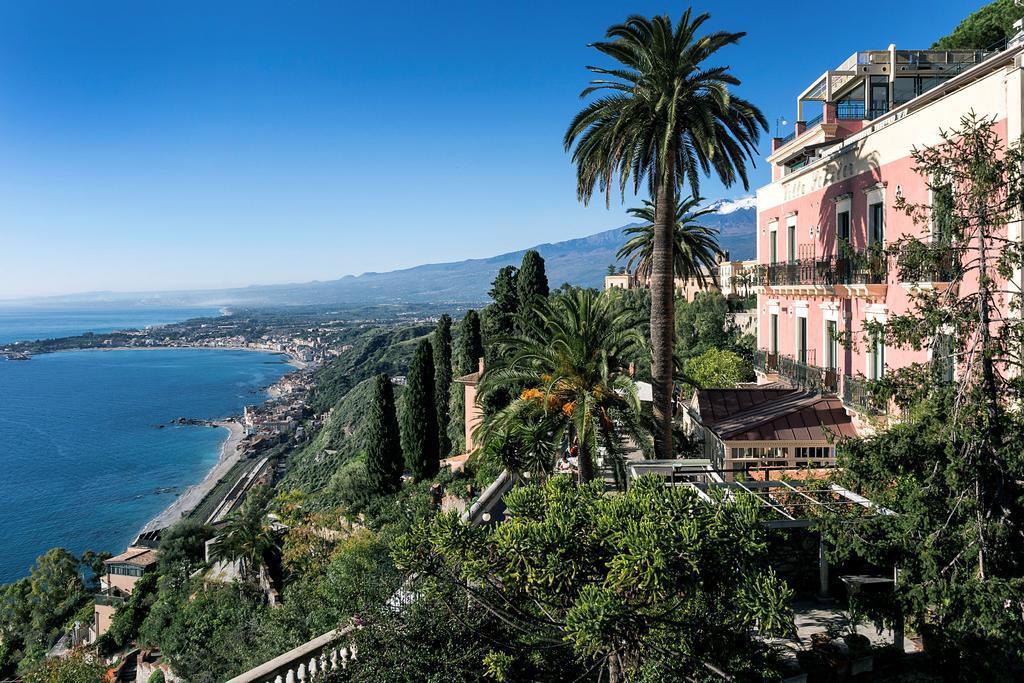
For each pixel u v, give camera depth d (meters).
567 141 23.05
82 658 34.31
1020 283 12.75
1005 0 34.31
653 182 22.70
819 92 29.78
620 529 7.86
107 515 110.50
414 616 10.17
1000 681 8.15
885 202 18.48
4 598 56.06
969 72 17.75
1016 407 9.83
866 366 19.75
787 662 9.12
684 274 35.78
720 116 21.94
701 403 23.38
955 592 8.62
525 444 17.47
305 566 31.55
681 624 7.94
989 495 9.05
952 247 9.16
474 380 39.94
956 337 9.45
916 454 9.55
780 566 11.25
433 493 31.73
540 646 8.77
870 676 8.95
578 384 19.39
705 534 7.54
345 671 10.49
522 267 44.56
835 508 11.00
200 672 21.69
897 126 17.91
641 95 21.75
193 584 38.88
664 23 20.92
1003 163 8.76
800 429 19.84
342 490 40.47
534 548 7.95
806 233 24.38
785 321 26.48
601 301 20.17
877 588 10.20
